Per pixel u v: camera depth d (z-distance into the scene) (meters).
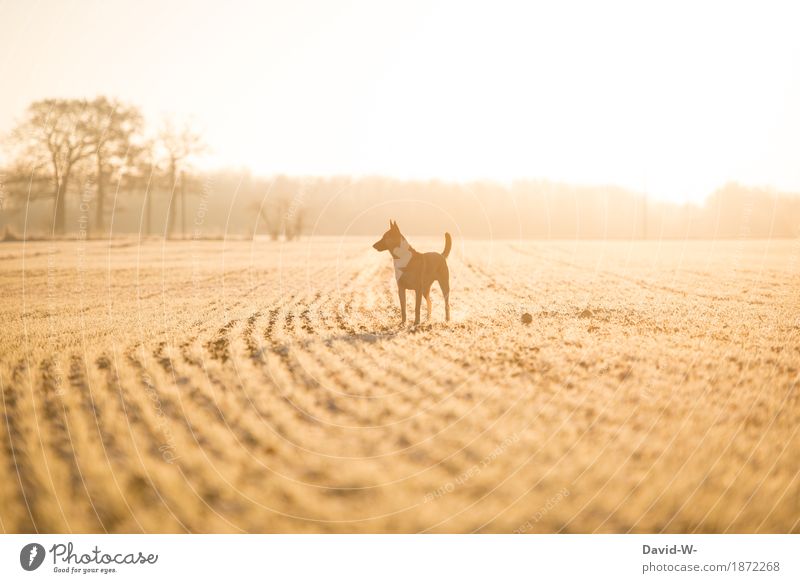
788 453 5.98
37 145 46.62
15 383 8.79
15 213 49.03
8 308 17.08
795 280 23.12
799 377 8.48
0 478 5.77
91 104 46.19
